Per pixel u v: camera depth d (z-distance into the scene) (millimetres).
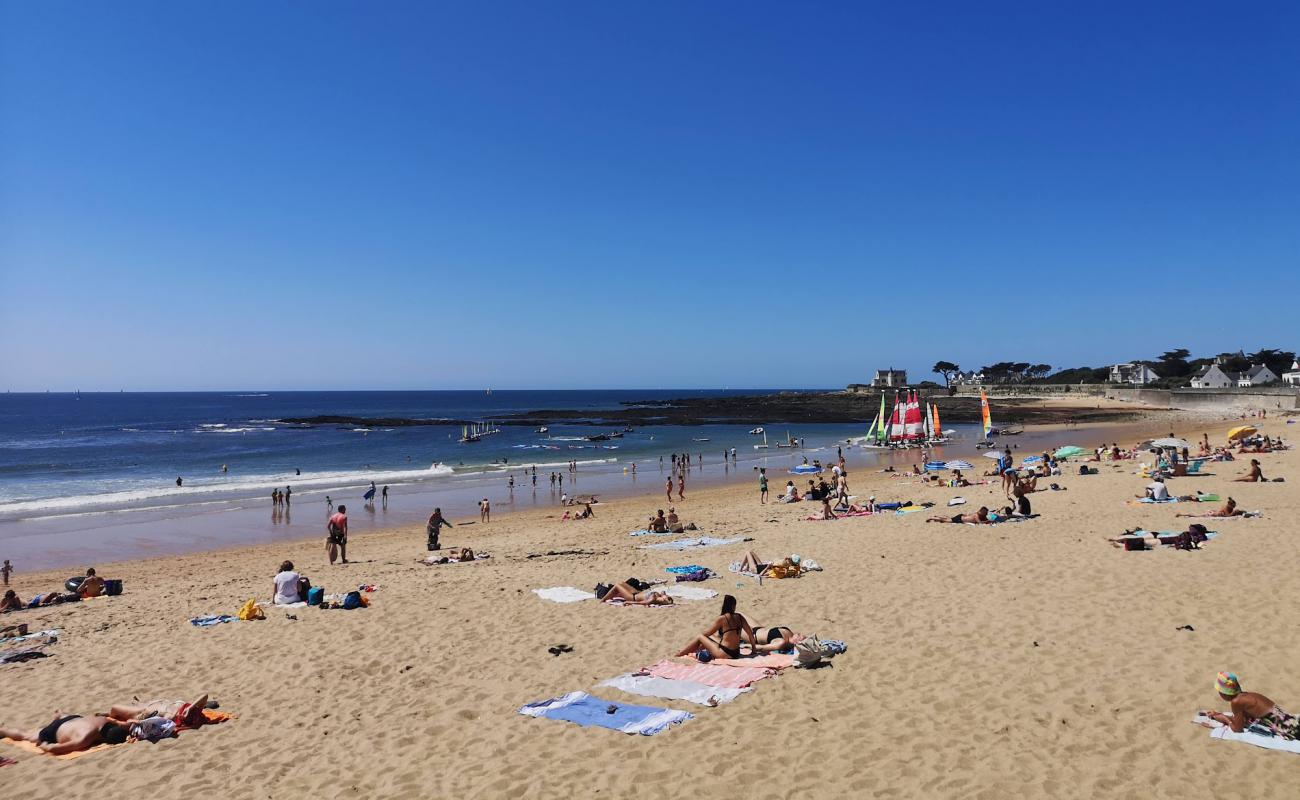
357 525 27891
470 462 52094
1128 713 6789
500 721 7480
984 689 7535
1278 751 5910
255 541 24812
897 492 27859
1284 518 16266
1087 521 17531
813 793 5738
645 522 23984
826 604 11219
